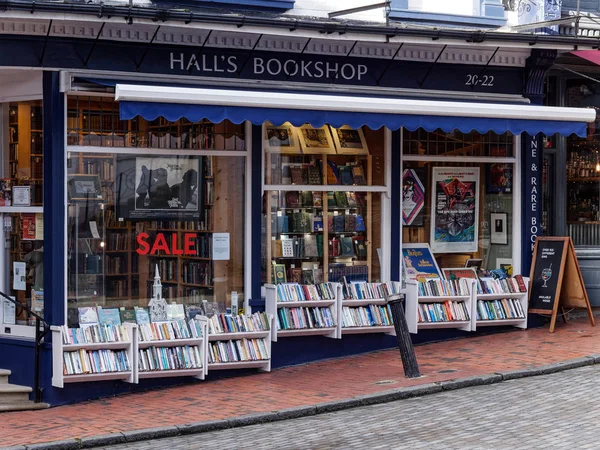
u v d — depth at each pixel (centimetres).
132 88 1062
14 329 1190
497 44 1314
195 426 972
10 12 1049
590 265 1600
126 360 1136
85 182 1173
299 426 982
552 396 1060
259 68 1253
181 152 1240
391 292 1343
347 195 1362
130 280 1208
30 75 1169
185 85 1194
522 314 1442
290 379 1191
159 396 1129
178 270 1241
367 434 931
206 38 1207
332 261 1351
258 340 1233
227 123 1270
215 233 1266
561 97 1588
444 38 1280
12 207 1197
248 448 898
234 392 1130
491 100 1412
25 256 1190
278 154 1311
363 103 1198
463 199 1459
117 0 1177
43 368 1123
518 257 1480
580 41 1358
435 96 1372
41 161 1169
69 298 1162
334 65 1302
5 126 1213
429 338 1393
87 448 923
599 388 1090
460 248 1459
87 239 1175
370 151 1381
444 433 920
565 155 1599
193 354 1174
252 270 1277
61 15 1069
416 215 1425
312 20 1293
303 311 1279
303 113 1170
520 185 1481
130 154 1205
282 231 1315
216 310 1266
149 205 1220
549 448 855
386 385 1125
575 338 1379
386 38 1248
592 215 1623
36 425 1009
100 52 1155
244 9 1266
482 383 1136
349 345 1326
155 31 1163
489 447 863
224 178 1270
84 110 1170
